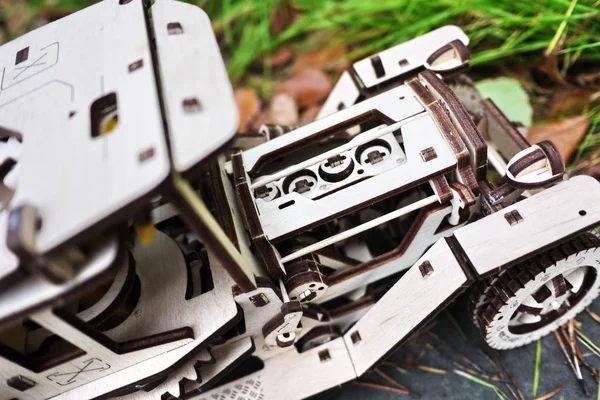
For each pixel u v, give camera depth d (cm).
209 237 25
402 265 32
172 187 24
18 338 28
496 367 34
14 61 28
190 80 25
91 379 28
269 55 45
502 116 34
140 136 24
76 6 46
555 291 31
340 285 32
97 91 26
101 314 28
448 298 29
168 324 29
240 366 35
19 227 23
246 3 45
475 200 29
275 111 42
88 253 25
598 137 37
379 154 30
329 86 42
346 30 44
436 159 29
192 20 28
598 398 32
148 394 29
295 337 31
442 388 33
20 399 28
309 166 30
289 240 30
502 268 29
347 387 34
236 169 31
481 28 41
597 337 34
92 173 24
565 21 37
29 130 26
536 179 29
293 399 32
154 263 30
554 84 40
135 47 27
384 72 34
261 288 28
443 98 30
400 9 43
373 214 33
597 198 29
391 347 31
